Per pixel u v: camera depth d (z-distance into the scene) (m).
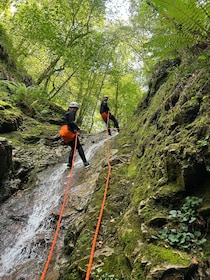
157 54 3.64
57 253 4.45
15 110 10.32
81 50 15.36
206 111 3.69
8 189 6.94
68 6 15.01
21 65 16.31
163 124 4.88
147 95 8.19
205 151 3.18
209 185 3.15
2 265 4.73
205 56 3.35
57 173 7.57
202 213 2.93
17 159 7.89
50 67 15.88
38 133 9.84
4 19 16.86
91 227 3.91
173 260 2.61
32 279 4.11
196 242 2.75
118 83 19.89
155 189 3.58
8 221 5.93
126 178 4.96
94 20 16.88
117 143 7.88
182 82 4.43
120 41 17.19
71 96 20.56
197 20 3.20
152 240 2.95
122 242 3.22
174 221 3.04
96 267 3.08
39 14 13.75
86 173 6.94
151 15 8.34
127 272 2.85
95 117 26.02
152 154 4.53
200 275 2.50
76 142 6.90
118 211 4.11
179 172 3.34
